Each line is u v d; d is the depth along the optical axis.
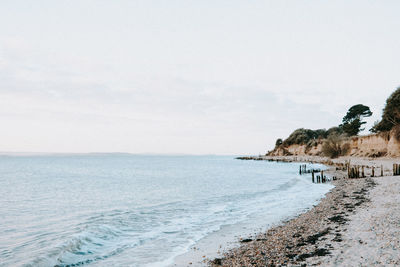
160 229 13.57
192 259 9.01
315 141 122.44
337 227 11.11
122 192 30.25
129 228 13.84
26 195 28.59
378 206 14.26
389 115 57.56
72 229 14.02
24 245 11.36
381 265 6.84
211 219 15.62
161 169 81.38
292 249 9.00
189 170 75.69
